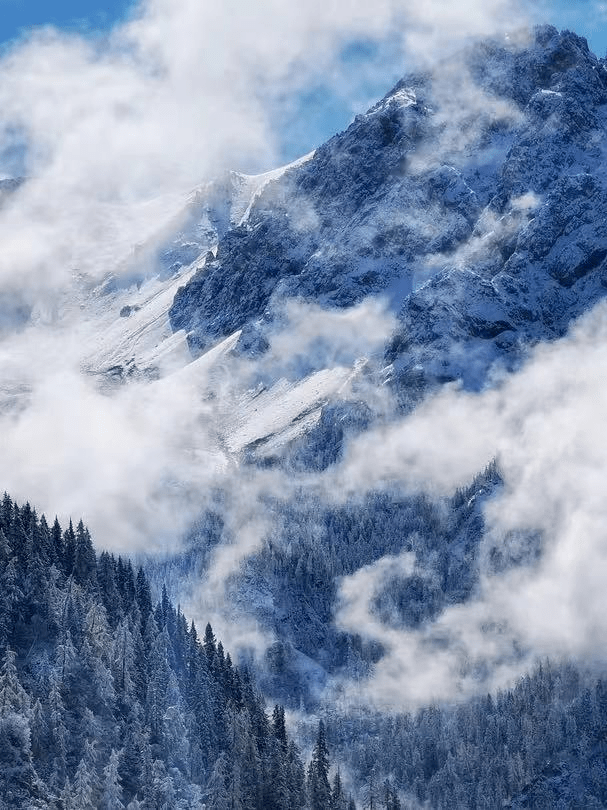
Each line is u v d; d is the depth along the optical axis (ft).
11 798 627.05
